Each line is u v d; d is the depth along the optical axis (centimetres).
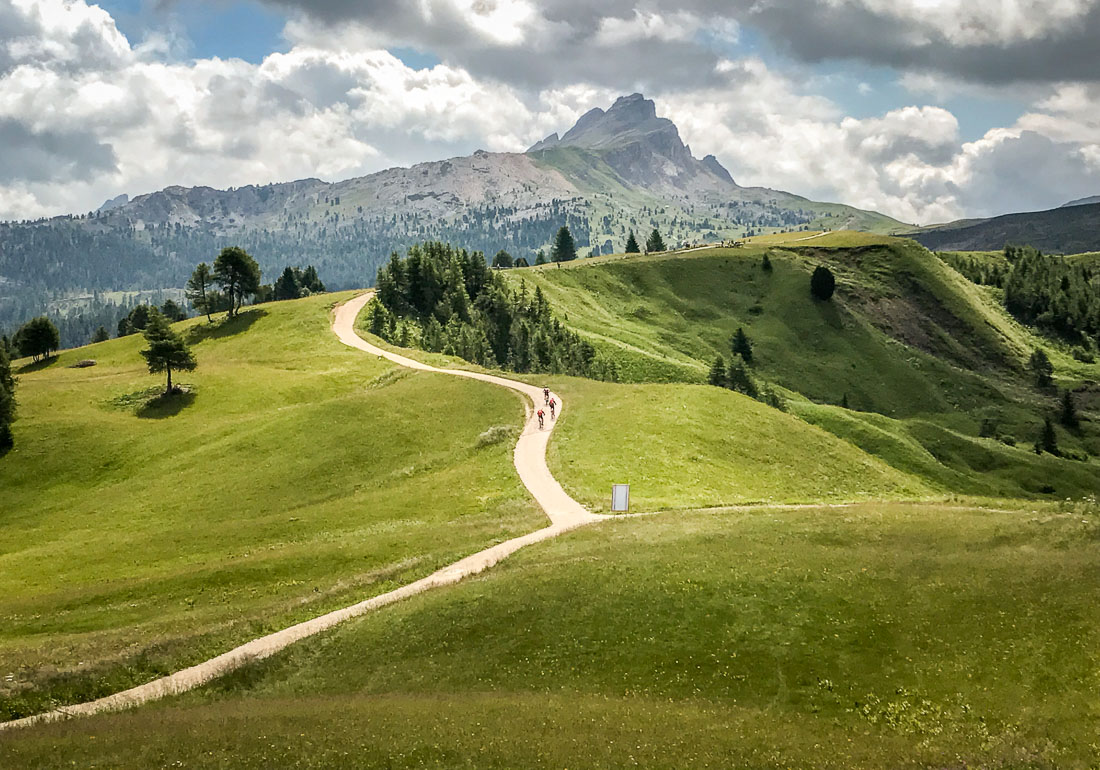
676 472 6762
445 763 2303
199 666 3838
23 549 7150
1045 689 2545
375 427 9044
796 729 2508
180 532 6675
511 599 3803
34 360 17262
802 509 5309
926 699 2614
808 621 3194
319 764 2344
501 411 9288
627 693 2936
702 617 3353
